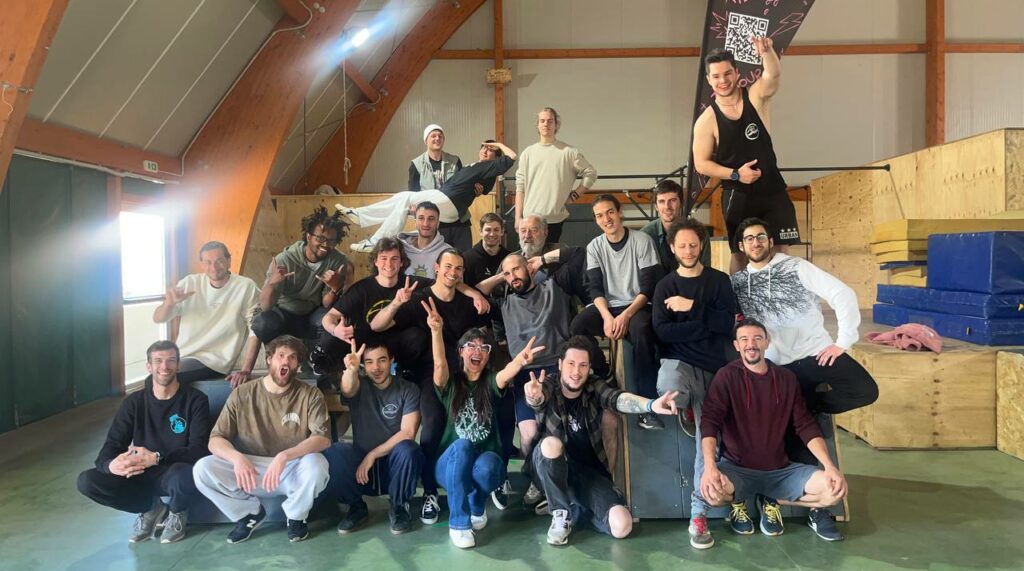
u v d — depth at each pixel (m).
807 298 2.73
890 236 4.88
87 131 4.68
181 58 4.92
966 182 5.32
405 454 2.60
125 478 2.52
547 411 2.69
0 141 3.19
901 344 3.76
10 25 3.14
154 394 2.67
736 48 3.95
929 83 9.00
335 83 7.78
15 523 2.78
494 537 2.60
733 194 3.28
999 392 3.57
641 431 2.81
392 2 7.83
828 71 9.11
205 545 2.56
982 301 3.79
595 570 2.30
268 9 5.39
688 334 2.72
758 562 2.34
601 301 3.01
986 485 3.05
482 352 2.70
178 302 3.17
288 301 3.55
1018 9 9.04
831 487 2.41
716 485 2.40
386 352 2.73
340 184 8.89
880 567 2.29
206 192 5.70
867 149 9.14
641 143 9.21
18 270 4.31
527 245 3.65
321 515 2.87
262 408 2.64
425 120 9.15
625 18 9.17
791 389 2.54
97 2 3.90
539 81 9.20
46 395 4.55
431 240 3.70
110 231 5.11
